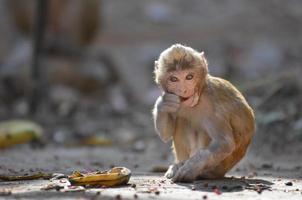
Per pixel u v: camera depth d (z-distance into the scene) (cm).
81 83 2562
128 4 3600
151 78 2875
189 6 3597
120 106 2389
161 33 3331
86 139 1758
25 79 2420
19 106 2280
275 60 2972
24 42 2847
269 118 1677
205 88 932
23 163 1184
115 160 1348
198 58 914
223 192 821
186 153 976
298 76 2023
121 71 2870
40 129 1802
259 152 1498
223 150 914
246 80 2397
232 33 3300
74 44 2630
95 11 2630
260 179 975
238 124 946
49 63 2530
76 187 836
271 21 3431
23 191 810
